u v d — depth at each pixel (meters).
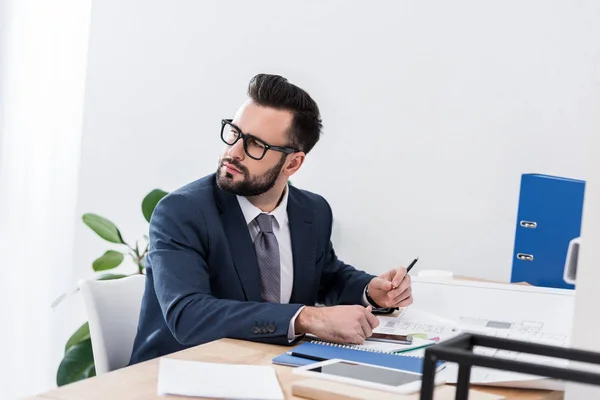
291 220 1.80
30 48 3.31
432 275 2.04
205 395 1.07
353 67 2.72
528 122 2.47
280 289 1.73
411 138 2.64
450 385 1.16
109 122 3.18
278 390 1.11
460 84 2.56
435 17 2.59
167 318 1.50
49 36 3.28
